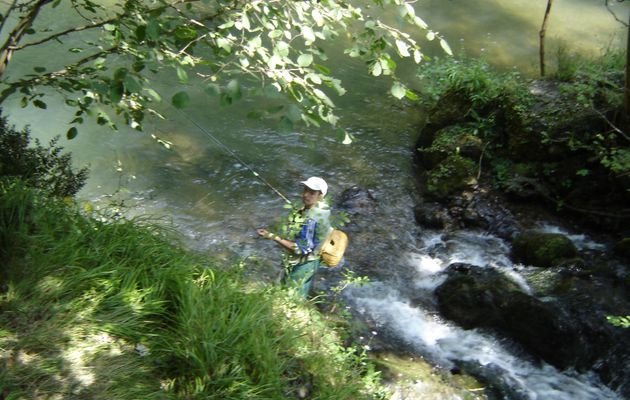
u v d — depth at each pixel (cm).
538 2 1575
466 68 1023
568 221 864
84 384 427
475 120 977
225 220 818
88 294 486
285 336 511
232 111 1045
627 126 846
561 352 653
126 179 870
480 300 699
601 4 1583
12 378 413
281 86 435
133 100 540
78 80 503
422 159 987
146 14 495
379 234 831
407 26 1389
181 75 436
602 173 850
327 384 504
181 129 986
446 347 673
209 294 516
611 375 640
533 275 746
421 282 762
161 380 457
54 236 533
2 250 502
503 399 614
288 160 954
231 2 495
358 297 718
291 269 610
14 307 461
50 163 678
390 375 607
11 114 959
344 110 1100
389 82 1195
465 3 1540
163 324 497
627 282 719
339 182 923
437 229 862
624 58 1010
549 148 880
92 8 564
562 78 977
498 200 882
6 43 528
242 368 467
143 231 571
